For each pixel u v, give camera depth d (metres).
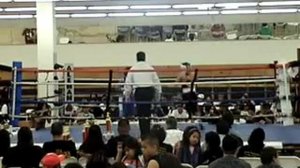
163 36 15.45
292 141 6.47
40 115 8.37
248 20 15.38
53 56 11.48
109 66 15.24
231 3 14.52
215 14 15.58
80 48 15.30
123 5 14.58
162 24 15.62
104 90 12.97
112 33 15.53
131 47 15.33
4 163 4.61
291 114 7.35
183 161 4.91
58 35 15.41
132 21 15.64
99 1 14.12
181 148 4.98
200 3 14.58
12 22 16.11
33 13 15.51
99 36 15.48
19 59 15.21
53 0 11.51
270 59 15.07
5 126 6.91
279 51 15.07
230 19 15.48
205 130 7.25
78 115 8.71
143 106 6.86
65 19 15.64
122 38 15.48
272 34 15.23
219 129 5.30
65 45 15.30
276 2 14.23
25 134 4.60
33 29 15.27
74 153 4.92
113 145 4.95
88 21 15.78
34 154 4.59
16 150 4.59
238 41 15.16
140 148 4.56
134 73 6.94
